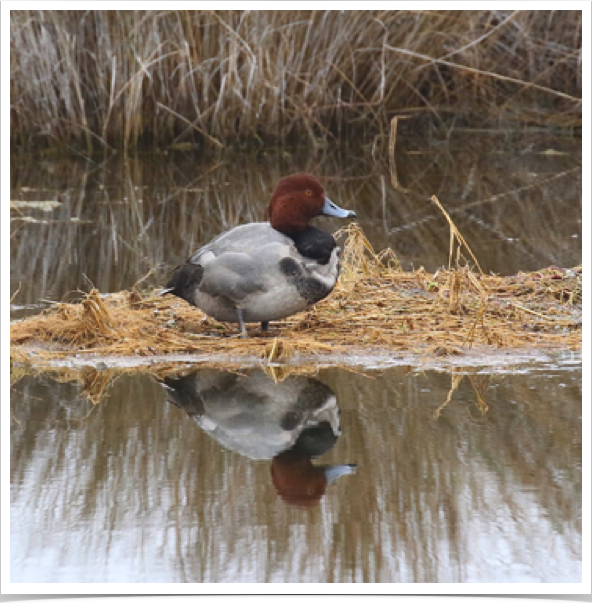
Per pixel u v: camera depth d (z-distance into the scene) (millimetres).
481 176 20156
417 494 6996
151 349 9984
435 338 10180
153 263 14164
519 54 24359
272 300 9797
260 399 8797
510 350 9938
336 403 8672
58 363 9812
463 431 8047
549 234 15430
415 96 24188
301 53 22922
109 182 20094
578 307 11141
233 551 6328
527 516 6711
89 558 6273
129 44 22391
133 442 7926
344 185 19406
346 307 11086
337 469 7391
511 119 24719
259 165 21375
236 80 22578
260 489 7090
